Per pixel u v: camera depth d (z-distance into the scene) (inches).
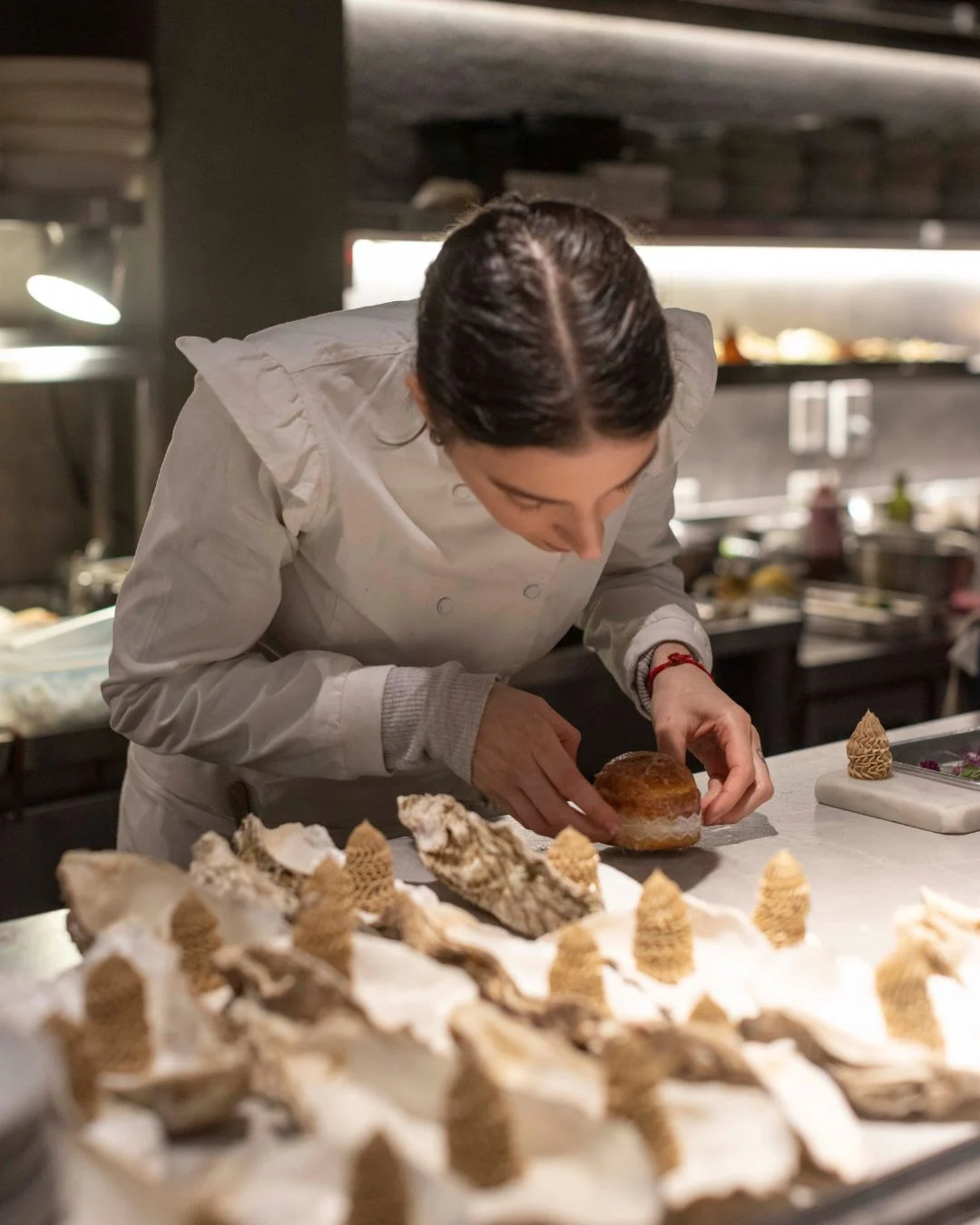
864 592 137.5
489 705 49.5
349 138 123.7
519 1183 27.5
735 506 152.6
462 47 127.4
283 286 103.1
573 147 118.0
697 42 139.9
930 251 163.2
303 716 50.7
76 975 35.6
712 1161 29.3
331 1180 27.5
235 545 51.3
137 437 107.6
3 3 101.0
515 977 38.1
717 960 40.1
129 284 102.0
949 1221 31.4
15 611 106.5
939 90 157.9
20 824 86.6
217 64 98.1
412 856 50.7
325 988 33.1
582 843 45.0
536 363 37.8
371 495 51.2
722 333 149.0
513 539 53.6
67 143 92.2
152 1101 30.1
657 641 59.0
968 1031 36.5
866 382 159.9
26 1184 24.5
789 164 130.6
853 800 57.1
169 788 60.4
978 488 173.8
